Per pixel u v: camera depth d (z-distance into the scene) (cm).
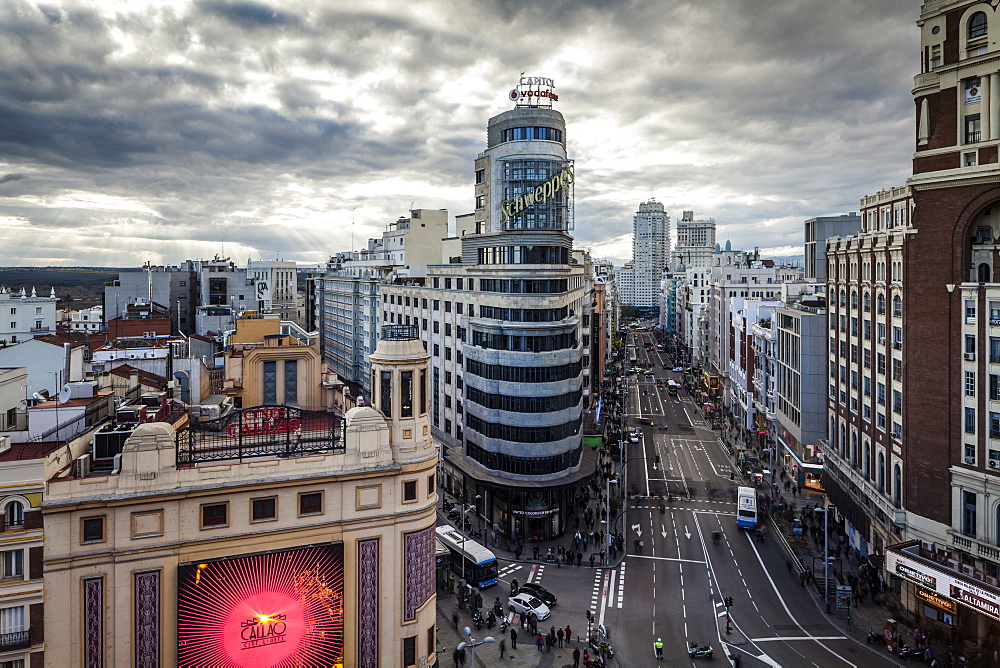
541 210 7544
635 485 8894
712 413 13600
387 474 3662
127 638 3127
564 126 8075
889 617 5250
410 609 3734
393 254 14525
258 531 3384
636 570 6200
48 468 3083
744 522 7225
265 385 5447
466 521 7394
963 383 4891
